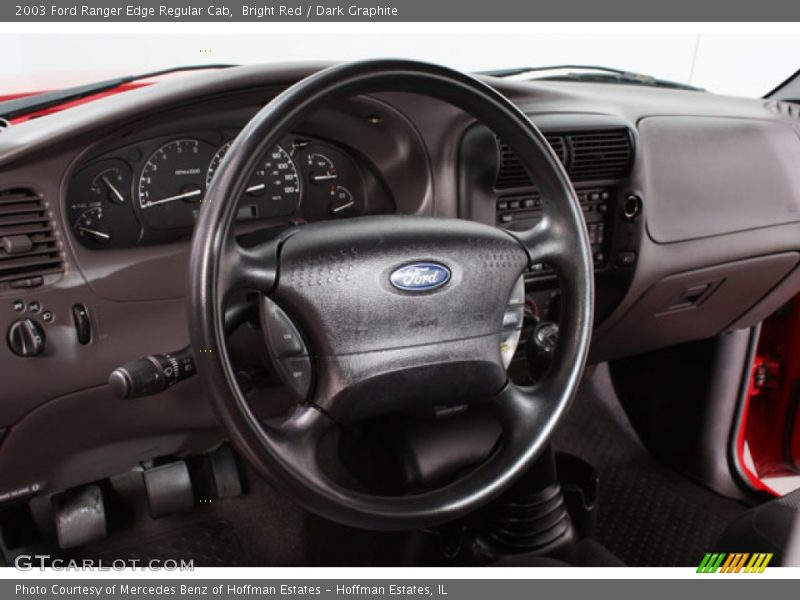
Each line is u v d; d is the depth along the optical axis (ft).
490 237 2.87
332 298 2.60
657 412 5.90
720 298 5.16
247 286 2.50
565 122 4.06
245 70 3.30
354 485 4.84
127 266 3.26
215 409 2.43
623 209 4.39
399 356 2.71
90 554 4.29
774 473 6.15
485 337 2.86
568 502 4.10
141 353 3.34
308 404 2.70
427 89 2.76
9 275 3.02
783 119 5.39
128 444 3.67
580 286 3.02
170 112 3.19
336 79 2.56
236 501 4.73
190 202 3.48
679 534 5.12
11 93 4.05
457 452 3.75
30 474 3.48
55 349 3.15
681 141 4.66
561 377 3.00
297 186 3.72
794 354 5.76
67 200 3.20
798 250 5.29
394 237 2.69
